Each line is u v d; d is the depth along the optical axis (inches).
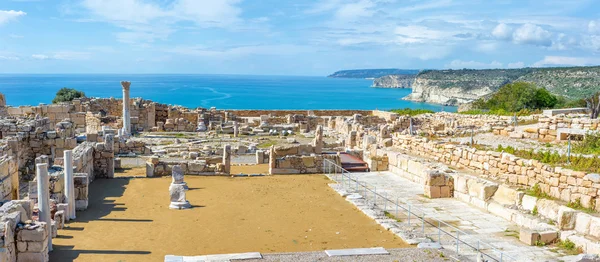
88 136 1583.4
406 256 628.7
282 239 714.8
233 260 609.9
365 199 936.9
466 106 3720.5
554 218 727.7
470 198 898.7
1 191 788.0
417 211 854.5
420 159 1153.4
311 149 1278.3
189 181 1119.6
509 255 626.2
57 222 742.5
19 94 7701.8
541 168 828.0
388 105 6899.6
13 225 570.3
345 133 2146.9
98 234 727.1
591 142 1135.6
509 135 1374.3
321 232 747.4
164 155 1581.0
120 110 2608.3
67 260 614.9
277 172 1215.6
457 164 1067.9
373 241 704.4
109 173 1155.9
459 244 679.7
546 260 587.5
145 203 917.8
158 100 6899.6
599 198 711.1
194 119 2568.9
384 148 1339.8
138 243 689.0
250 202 930.7
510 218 791.1
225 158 1193.4
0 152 1049.5
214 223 793.6
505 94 2677.2
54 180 833.5
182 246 680.4
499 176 932.0
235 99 7500.0
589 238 647.1
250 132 2223.2
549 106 2559.1
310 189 1040.8
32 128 1365.7
